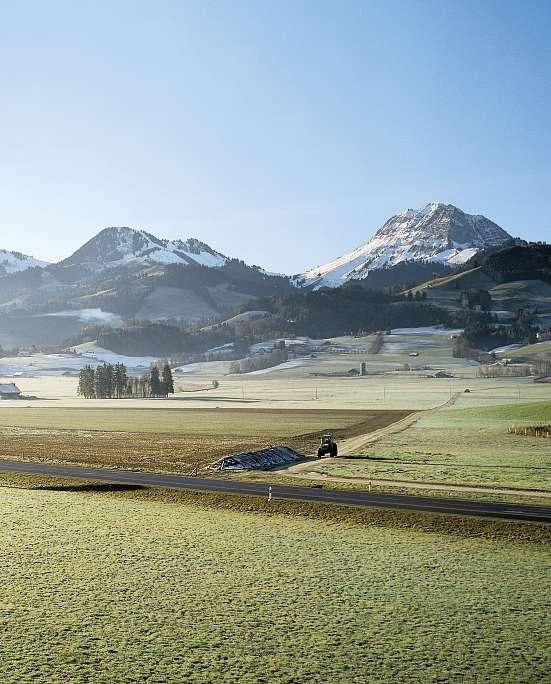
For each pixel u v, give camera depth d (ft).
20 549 138.10
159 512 173.37
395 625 98.99
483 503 177.27
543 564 126.93
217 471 242.58
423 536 147.95
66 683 81.46
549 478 214.90
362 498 185.88
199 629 97.91
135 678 82.89
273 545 140.87
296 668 85.61
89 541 144.15
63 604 107.55
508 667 85.71
